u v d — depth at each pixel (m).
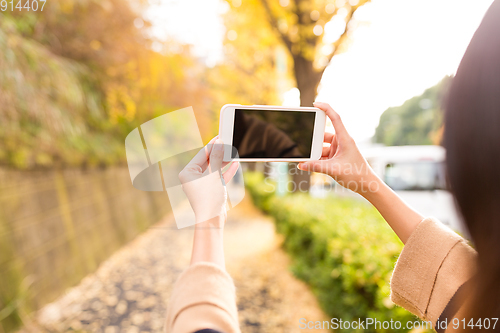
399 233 0.87
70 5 4.44
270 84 8.37
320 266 3.35
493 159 0.49
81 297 3.79
